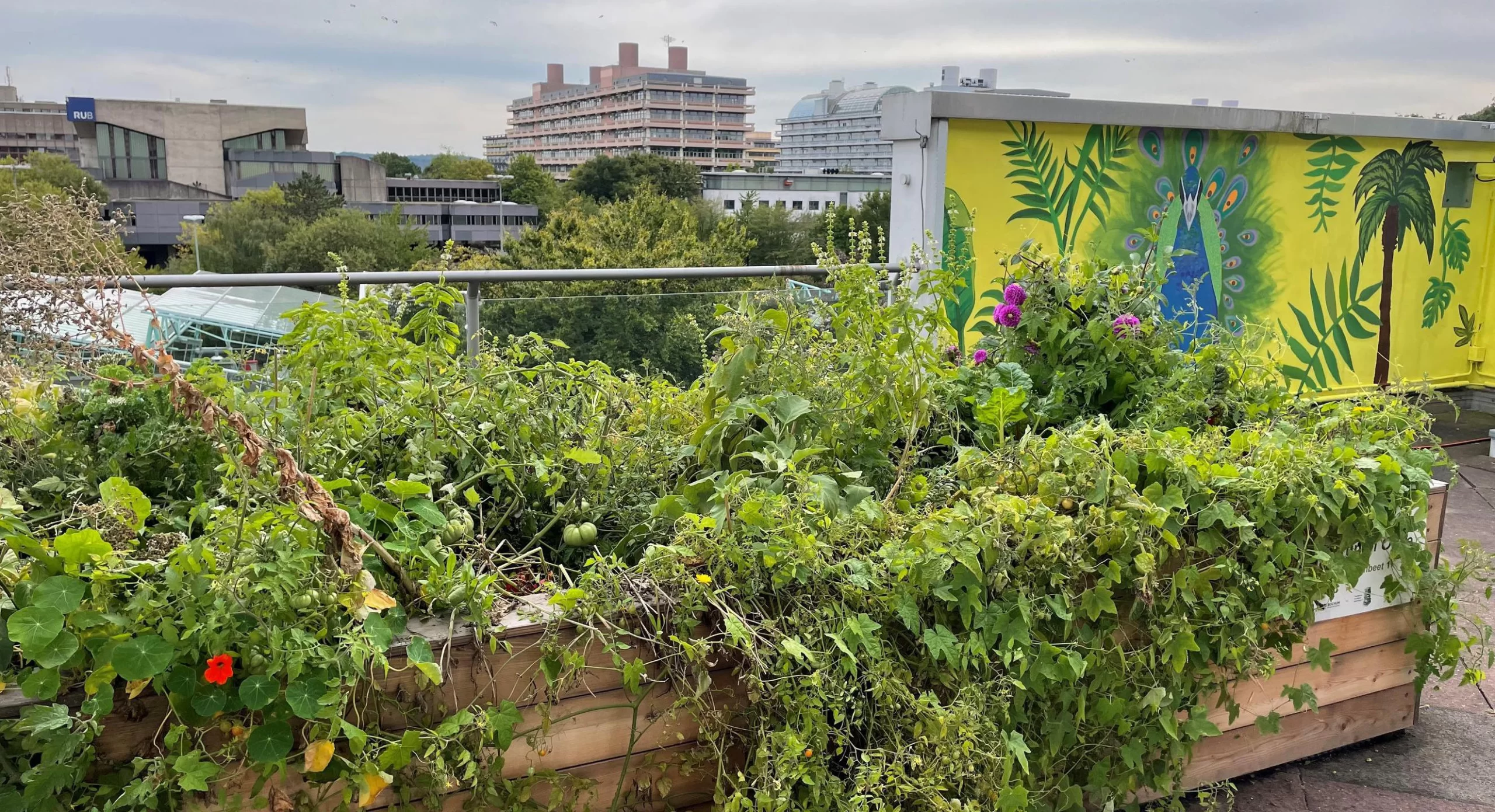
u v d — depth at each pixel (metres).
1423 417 2.63
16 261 1.48
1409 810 2.37
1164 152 5.13
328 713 1.32
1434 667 2.60
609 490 2.11
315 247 51.03
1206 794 2.34
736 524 1.73
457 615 1.55
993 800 1.72
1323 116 5.50
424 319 2.18
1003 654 1.79
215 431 1.44
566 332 3.64
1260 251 5.55
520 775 1.60
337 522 1.37
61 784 1.26
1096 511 1.91
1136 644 2.07
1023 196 4.79
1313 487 2.15
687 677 1.65
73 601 1.23
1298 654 2.43
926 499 2.10
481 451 2.06
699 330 2.96
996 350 3.06
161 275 2.72
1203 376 2.82
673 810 1.75
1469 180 6.32
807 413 2.19
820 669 1.60
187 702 1.31
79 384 1.83
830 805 1.66
